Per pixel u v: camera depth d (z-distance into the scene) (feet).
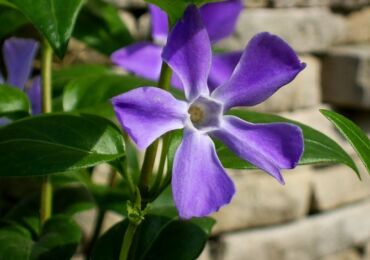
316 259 1.59
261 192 1.45
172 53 0.49
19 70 0.76
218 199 0.47
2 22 0.71
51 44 0.45
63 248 0.63
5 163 0.53
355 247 1.71
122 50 0.84
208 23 0.86
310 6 1.50
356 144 0.53
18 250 0.62
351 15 1.62
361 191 1.67
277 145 0.48
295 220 1.53
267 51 0.49
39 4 0.46
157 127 0.47
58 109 0.80
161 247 0.63
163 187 0.56
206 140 0.50
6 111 0.66
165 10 0.54
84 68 0.89
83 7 0.88
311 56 1.54
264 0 1.40
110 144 0.55
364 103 1.57
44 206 0.74
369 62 1.56
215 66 0.75
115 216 1.22
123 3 1.17
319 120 1.54
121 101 0.44
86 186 0.83
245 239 1.44
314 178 1.56
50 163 0.53
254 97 0.51
